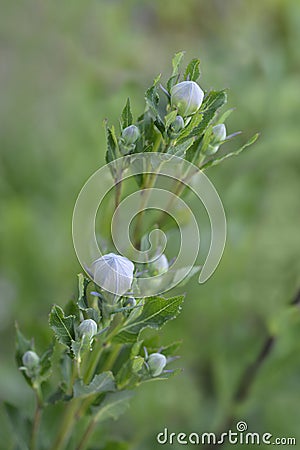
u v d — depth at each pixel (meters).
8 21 1.87
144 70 1.80
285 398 1.26
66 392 0.96
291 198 1.51
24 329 1.06
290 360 1.24
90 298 0.92
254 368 1.21
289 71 1.58
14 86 1.90
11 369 1.38
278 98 1.53
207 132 0.94
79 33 1.86
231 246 1.45
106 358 0.97
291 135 1.48
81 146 1.58
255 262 1.48
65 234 1.58
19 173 1.71
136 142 0.93
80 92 1.70
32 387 0.97
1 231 1.57
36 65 1.89
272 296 1.43
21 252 1.57
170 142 0.92
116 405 0.97
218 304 1.42
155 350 0.97
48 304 1.56
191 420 1.31
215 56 1.66
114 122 1.50
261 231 1.49
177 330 1.39
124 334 0.93
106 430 1.14
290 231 1.50
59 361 0.99
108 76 1.76
